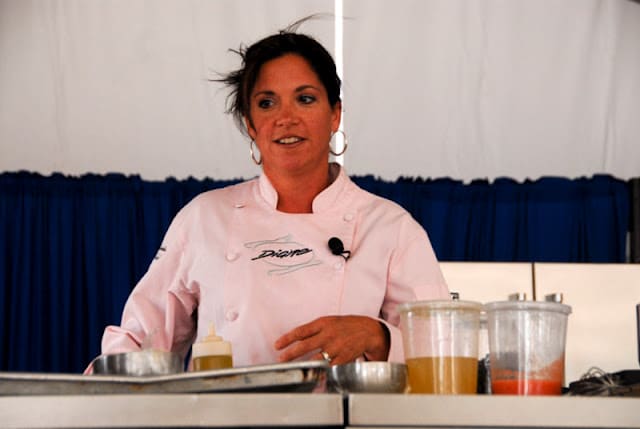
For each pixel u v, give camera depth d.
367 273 5.14
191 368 4.25
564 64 10.31
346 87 10.28
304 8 10.20
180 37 10.25
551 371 4.00
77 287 10.39
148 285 5.30
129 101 10.27
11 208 10.28
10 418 3.35
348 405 3.50
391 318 5.18
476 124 10.35
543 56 10.32
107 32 10.23
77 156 10.27
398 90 10.30
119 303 10.29
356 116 10.28
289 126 5.09
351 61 10.26
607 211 10.30
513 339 4.02
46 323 10.38
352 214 5.27
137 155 10.30
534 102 10.33
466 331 4.06
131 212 10.34
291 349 4.47
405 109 10.31
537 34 10.32
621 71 10.30
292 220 5.22
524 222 10.38
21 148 10.23
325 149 5.25
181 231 5.33
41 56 10.18
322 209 5.26
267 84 5.17
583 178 10.32
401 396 3.51
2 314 10.24
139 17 10.23
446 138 10.33
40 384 3.52
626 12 10.28
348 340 4.51
